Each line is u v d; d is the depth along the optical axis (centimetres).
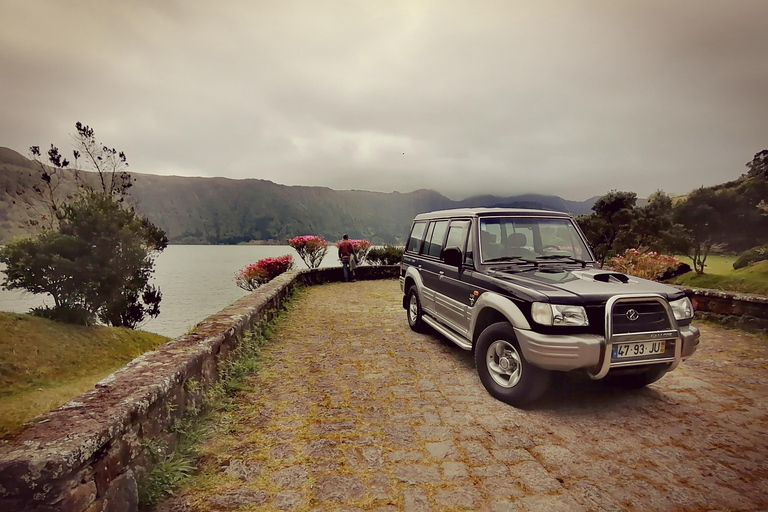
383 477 263
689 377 457
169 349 349
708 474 272
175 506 232
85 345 1366
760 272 1677
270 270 1608
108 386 256
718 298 711
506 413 362
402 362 509
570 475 268
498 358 404
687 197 2786
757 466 282
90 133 2586
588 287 368
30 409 869
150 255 2070
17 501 161
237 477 261
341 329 698
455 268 505
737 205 2625
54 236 1694
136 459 227
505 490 251
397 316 818
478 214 500
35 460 162
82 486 176
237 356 461
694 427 338
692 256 2545
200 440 300
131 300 1983
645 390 418
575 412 365
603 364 333
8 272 1645
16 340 1219
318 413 358
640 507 237
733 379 451
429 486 254
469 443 308
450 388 422
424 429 330
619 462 285
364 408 370
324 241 1883
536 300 350
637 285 384
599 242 2831
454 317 500
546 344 336
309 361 512
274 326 704
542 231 502
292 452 292
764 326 640
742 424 345
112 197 1945
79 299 1716
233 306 589
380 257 2052
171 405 278
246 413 357
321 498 241
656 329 353
